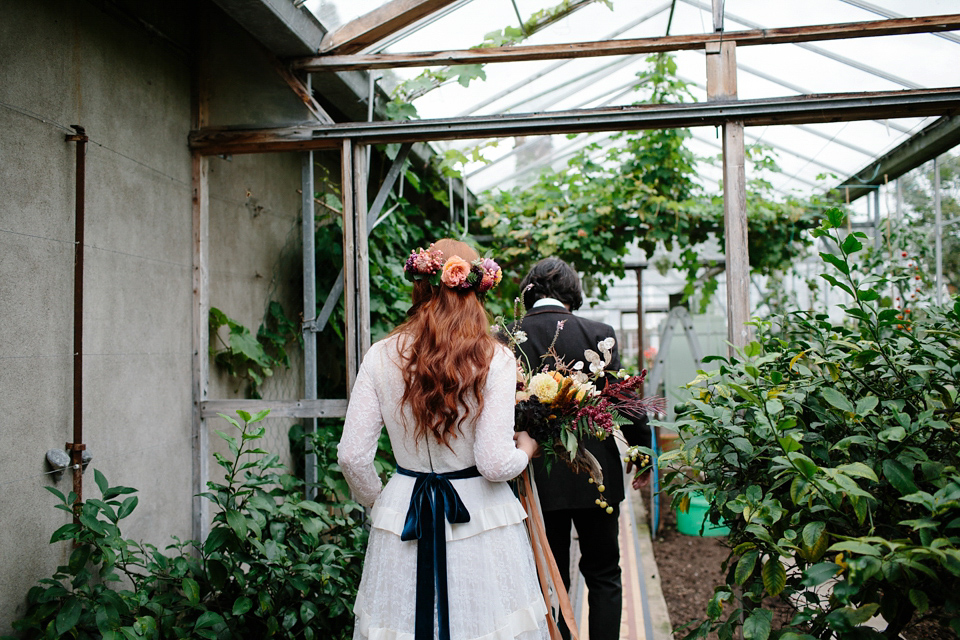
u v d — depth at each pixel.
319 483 2.66
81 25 2.05
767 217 4.86
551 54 2.61
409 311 1.52
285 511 2.16
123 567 1.85
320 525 2.19
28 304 1.81
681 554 3.63
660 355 4.91
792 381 1.63
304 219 2.74
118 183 2.21
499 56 2.63
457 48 2.79
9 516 1.72
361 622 1.38
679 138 4.50
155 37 2.45
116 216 2.20
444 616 1.30
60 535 1.63
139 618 1.66
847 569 1.17
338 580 2.13
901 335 1.49
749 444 1.50
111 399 2.14
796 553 1.46
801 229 5.07
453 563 1.34
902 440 1.35
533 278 2.17
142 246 2.34
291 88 2.65
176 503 2.50
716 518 1.66
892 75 3.11
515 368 1.44
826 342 1.65
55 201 1.92
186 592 1.79
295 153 3.49
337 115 3.58
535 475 1.94
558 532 2.02
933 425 1.27
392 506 1.40
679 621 2.69
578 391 1.54
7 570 1.71
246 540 2.06
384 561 1.38
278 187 3.32
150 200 2.39
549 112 2.50
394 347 1.43
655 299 10.48
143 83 2.37
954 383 1.38
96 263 2.10
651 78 3.94
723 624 1.49
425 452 1.41
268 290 3.19
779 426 1.39
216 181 2.85
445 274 1.41
